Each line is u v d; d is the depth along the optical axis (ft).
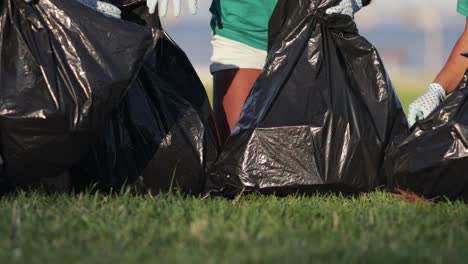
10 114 50.70
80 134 51.52
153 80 59.11
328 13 59.67
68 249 38.04
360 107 58.23
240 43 67.10
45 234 40.81
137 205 49.16
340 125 57.26
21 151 51.44
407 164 54.85
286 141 57.06
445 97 60.29
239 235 39.29
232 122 67.05
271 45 60.49
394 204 51.67
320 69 58.80
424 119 55.77
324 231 42.22
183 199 54.39
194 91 60.29
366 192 57.41
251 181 56.85
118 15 57.67
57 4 52.54
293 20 59.82
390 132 58.49
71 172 56.13
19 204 48.21
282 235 40.32
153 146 57.77
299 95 58.08
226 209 46.52
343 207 49.60
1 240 39.40
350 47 59.52
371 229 43.09
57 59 51.88
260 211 46.91
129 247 38.55
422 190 54.85
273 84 58.39
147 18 60.90
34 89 51.19
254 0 66.59
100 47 52.21
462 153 53.57
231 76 67.21
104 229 41.04
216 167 57.93
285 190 56.75
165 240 39.65
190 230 40.45
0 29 51.88
